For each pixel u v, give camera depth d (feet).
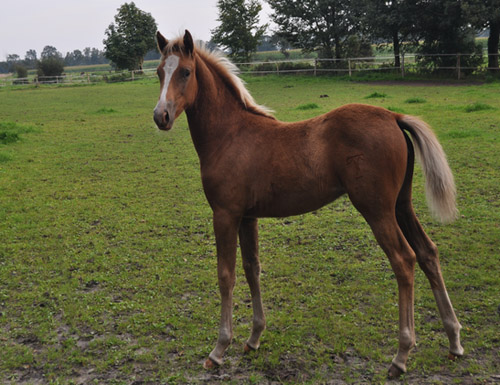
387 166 9.95
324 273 15.74
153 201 24.22
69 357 11.74
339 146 10.18
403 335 10.28
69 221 21.68
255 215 11.37
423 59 83.10
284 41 120.67
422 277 14.93
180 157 33.30
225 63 11.72
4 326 13.41
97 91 92.68
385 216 10.08
